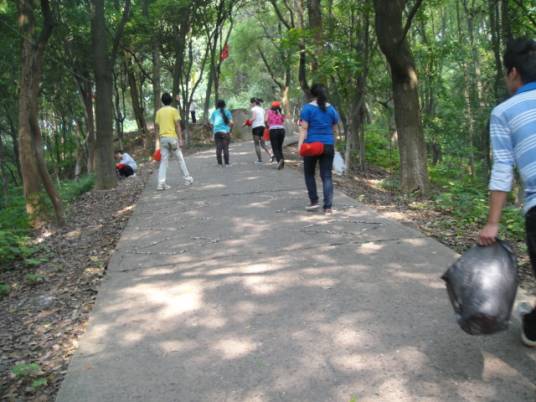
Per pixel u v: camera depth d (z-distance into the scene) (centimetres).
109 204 955
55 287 510
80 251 637
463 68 1697
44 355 362
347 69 1007
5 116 2166
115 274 507
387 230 581
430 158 2297
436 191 923
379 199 812
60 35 1504
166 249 579
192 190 946
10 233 686
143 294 446
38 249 660
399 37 811
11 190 2130
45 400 306
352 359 315
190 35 2166
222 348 341
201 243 591
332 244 545
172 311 406
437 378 289
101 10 1105
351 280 439
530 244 265
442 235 568
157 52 1933
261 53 2847
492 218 271
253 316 385
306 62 1259
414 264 468
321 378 298
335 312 380
